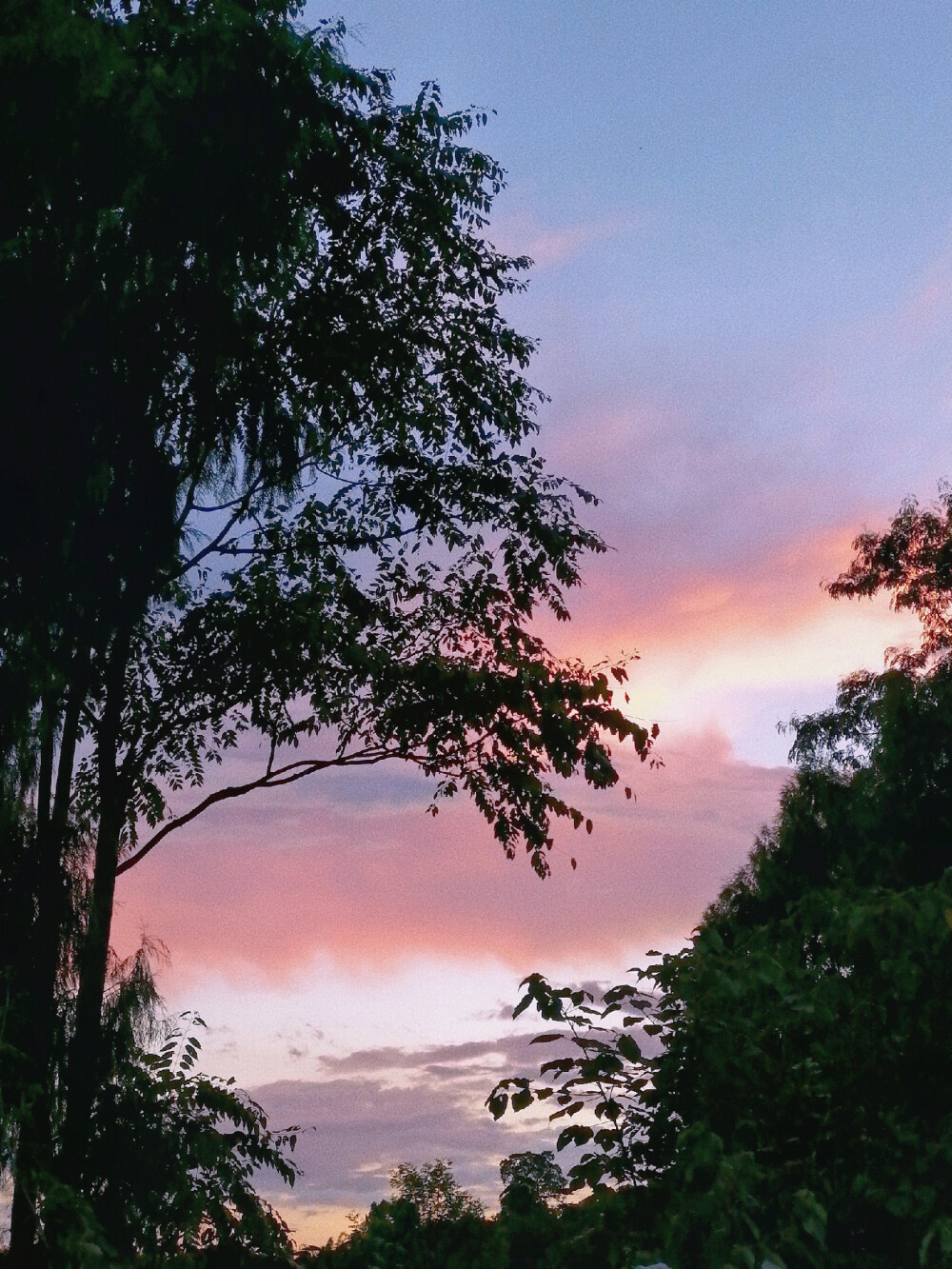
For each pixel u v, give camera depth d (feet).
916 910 13.93
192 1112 27.43
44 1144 25.61
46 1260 22.02
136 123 30.45
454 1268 15.08
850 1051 14.06
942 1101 13.84
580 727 39.52
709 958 14.69
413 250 40.81
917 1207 13.02
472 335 42.32
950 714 28.02
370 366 40.24
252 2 34.63
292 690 38.63
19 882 32.07
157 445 35.94
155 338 33.96
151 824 38.40
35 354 30.99
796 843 32.24
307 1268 16.84
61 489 31.63
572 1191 14.67
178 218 32.53
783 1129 14.23
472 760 41.01
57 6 29.55
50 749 33.71
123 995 31.65
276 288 38.17
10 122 29.19
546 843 41.39
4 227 30.71
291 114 34.47
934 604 66.85
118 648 36.22
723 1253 12.69
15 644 30.58
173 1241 23.32
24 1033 28.37
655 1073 14.66
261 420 37.83
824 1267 13.25
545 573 41.27
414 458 41.86
